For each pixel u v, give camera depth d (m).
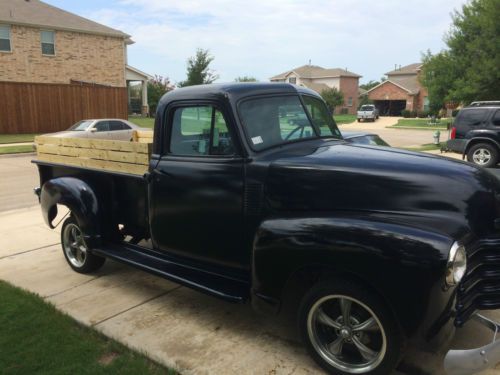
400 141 24.66
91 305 4.33
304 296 3.18
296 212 3.30
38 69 29.30
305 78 76.69
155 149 4.10
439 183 3.04
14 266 5.45
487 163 12.92
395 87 66.81
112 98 27.11
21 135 23.27
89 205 4.71
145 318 4.04
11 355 3.45
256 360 3.36
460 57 21.33
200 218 3.79
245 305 4.28
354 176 3.15
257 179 3.46
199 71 36.12
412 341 2.74
